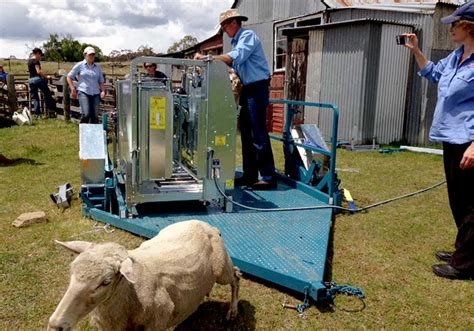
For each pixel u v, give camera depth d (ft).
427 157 30.32
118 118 17.12
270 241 13.06
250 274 11.67
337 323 10.06
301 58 40.88
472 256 12.07
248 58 17.46
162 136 14.46
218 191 15.64
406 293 11.45
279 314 10.32
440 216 17.63
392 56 34.63
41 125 40.11
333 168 17.17
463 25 11.33
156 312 7.19
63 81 42.22
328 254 13.74
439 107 12.16
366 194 20.88
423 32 34.30
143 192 14.97
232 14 16.78
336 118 16.79
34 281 11.41
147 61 13.85
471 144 11.20
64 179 21.66
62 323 5.77
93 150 15.90
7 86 40.70
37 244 13.62
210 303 10.67
